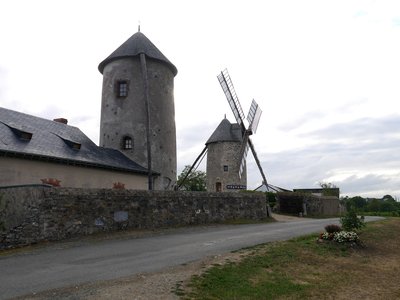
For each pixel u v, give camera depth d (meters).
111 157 23.36
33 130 19.89
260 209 24.44
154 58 26.91
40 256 11.16
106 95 27.27
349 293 9.27
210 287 8.23
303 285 9.41
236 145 38.28
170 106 28.02
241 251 11.91
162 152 26.52
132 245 13.14
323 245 14.04
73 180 19.20
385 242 16.16
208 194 20.91
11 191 12.81
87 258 10.80
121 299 7.06
